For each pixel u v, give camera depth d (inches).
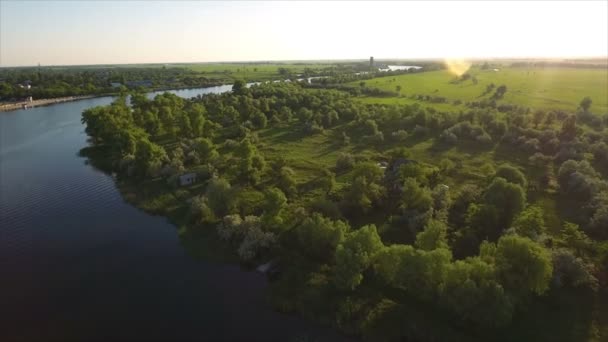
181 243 2770.7
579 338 1798.7
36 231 2970.0
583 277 2089.1
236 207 3058.6
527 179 3538.4
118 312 2118.6
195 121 5172.2
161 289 2300.7
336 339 1913.1
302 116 5989.2
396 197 3110.2
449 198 2979.8
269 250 2556.6
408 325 1913.1
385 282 2185.0
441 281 1975.9
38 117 7391.7
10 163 4557.1
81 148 5201.8
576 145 4153.5
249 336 1941.4
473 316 1820.9
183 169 3841.0
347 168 3941.9
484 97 7711.6
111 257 2632.9
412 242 2559.1
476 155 4286.4
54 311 2132.1
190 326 2014.0
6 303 2196.1
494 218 2534.5
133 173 4015.8
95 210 3314.5
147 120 5492.1
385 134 5196.9
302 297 2149.4
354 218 2881.4
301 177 3742.6
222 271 2444.6
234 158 4185.5
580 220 2775.6
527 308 1957.4
